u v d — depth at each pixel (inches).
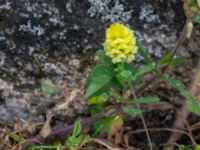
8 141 7.9
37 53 8.0
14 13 7.9
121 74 7.1
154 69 7.5
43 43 8.0
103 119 7.8
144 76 8.1
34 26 7.9
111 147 7.8
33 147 7.6
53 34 8.0
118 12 8.1
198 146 7.5
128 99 7.4
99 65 7.4
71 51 8.1
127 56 7.1
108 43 7.1
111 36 7.0
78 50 8.1
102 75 7.3
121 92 7.9
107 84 7.5
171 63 7.8
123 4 8.1
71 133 8.0
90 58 8.1
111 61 7.3
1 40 7.9
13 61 8.0
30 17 7.9
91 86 7.2
